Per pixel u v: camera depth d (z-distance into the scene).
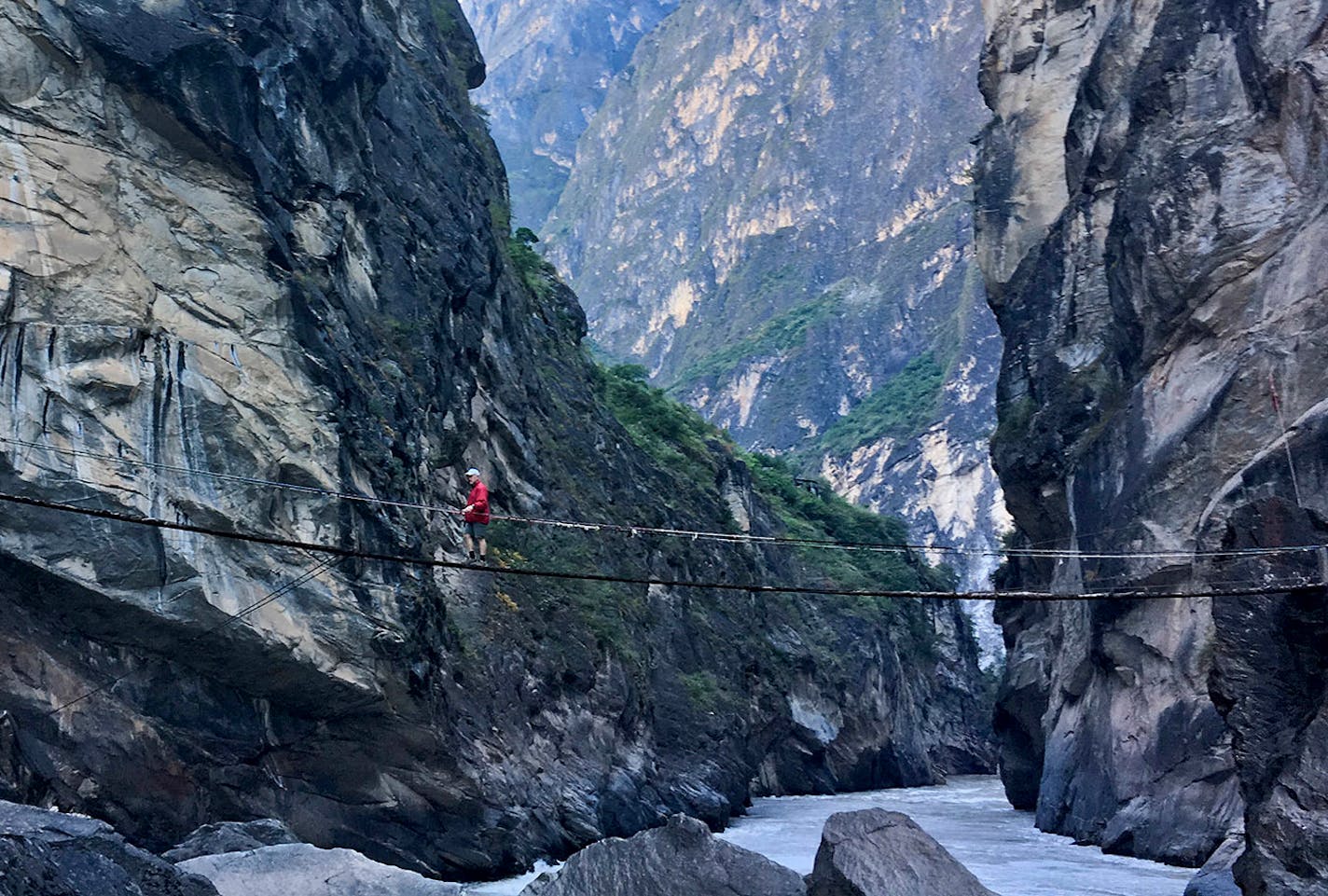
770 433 196.00
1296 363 33.03
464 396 38.91
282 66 31.55
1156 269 37.03
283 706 27.45
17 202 25.03
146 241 26.91
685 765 46.72
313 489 24.50
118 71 26.84
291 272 29.62
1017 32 49.19
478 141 52.94
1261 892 17.19
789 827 45.88
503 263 47.72
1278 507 19.34
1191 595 15.21
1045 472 41.66
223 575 25.89
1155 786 33.62
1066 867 31.64
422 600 30.73
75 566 24.03
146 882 16.88
